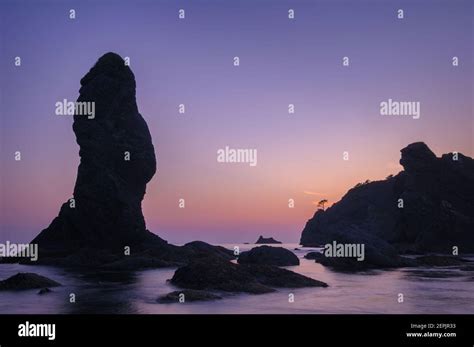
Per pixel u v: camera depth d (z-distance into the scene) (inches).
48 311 1124.5
